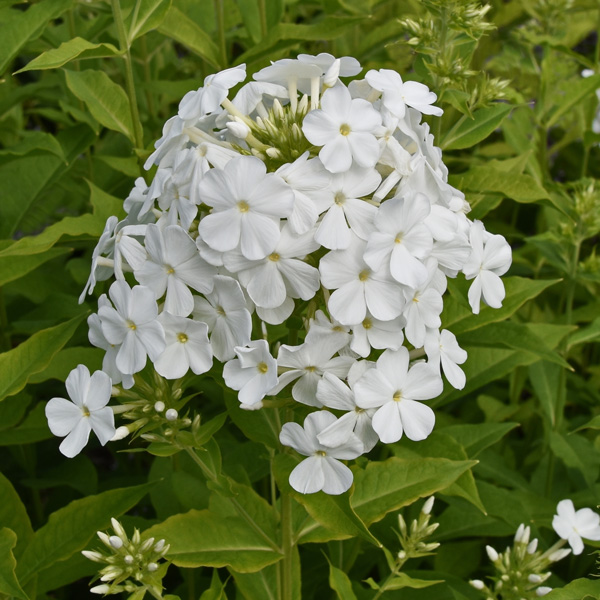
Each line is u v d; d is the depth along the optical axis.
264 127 0.52
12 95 0.75
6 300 0.79
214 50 0.72
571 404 0.89
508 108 0.64
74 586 0.75
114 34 0.84
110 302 0.52
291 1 0.86
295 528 0.59
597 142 0.82
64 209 0.94
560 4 0.88
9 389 0.56
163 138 0.53
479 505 0.58
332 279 0.49
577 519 0.61
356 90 0.53
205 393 0.75
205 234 0.49
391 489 0.56
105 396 0.51
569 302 0.71
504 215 1.03
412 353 0.54
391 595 0.64
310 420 0.50
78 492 0.76
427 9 0.62
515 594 0.56
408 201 0.49
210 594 0.54
